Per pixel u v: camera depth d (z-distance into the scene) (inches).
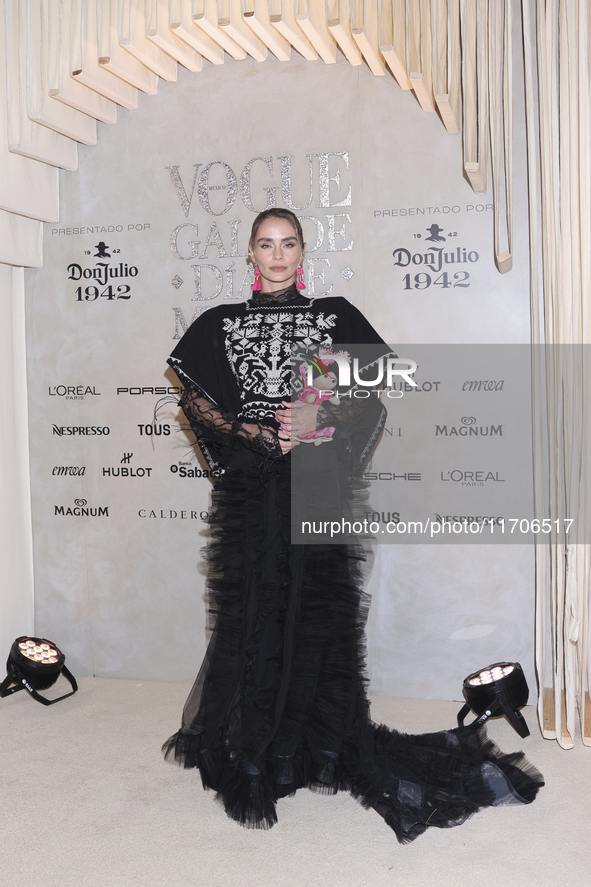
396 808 84.0
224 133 126.6
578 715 112.0
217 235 128.0
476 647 123.1
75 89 118.8
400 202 121.1
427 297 121.2
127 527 134.6
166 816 87.4
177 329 130.5
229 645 92.2
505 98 109.3
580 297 102.0
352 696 91.0
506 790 89.4
